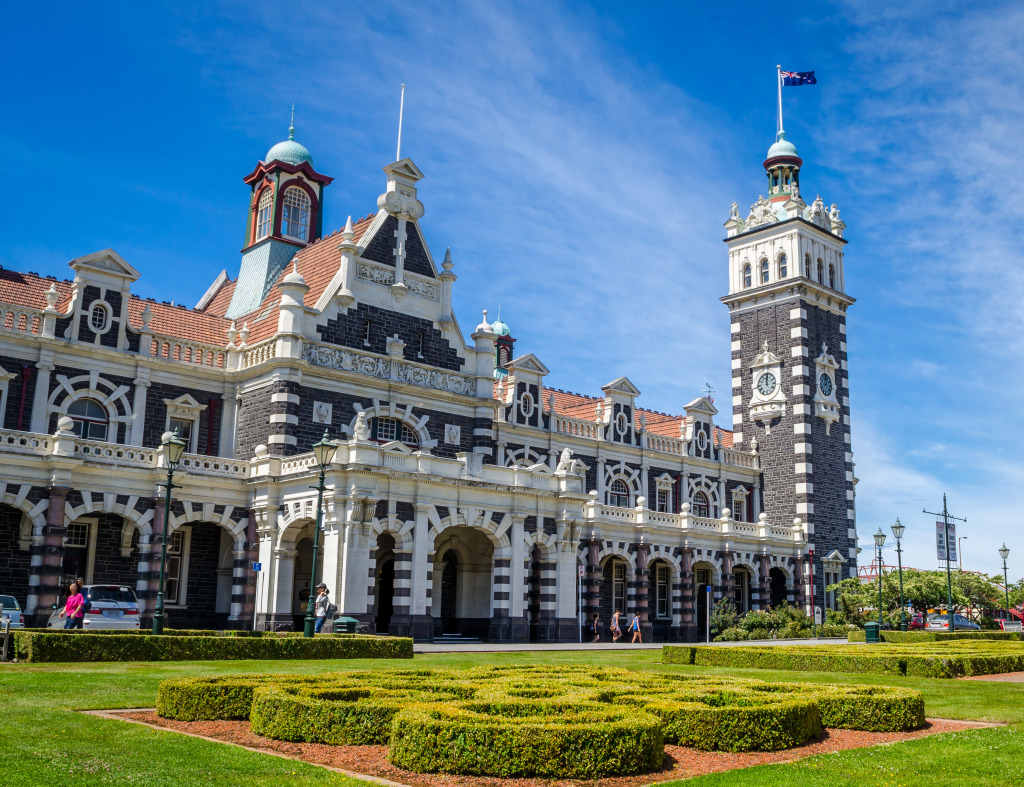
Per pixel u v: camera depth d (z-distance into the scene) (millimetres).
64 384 45906
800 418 77438
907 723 18297
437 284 56062
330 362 50062
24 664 25797
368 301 52406
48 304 45938
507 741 13117
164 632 32875
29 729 15266
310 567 48219
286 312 48562
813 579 74500
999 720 20219
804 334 79000
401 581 44344
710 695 17969
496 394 65812
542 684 18969
